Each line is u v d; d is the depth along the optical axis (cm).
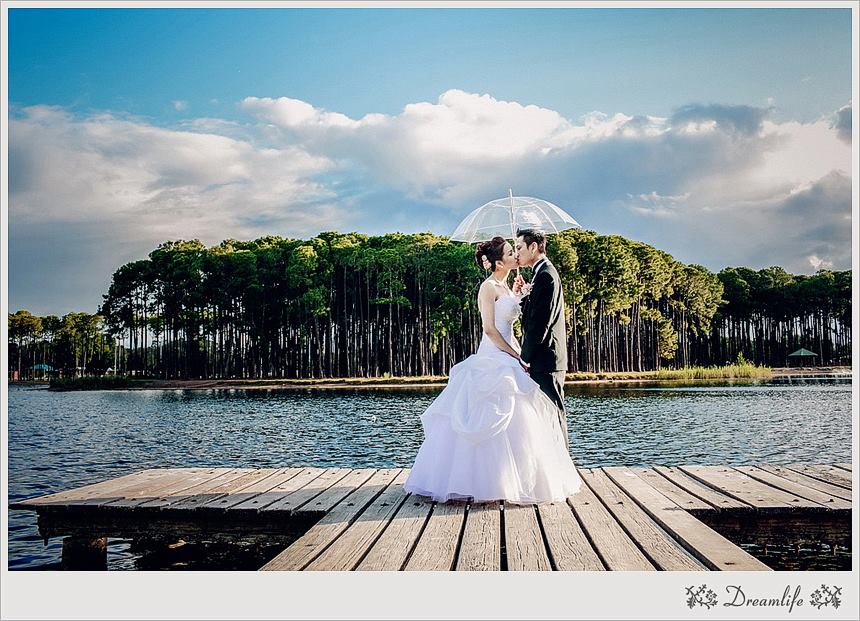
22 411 3491
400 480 766
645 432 2050
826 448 1703
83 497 691
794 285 8738
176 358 7519
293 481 773
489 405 611
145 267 7769
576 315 6781
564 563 442
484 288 657
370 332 6850
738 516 609
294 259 6675
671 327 7969
